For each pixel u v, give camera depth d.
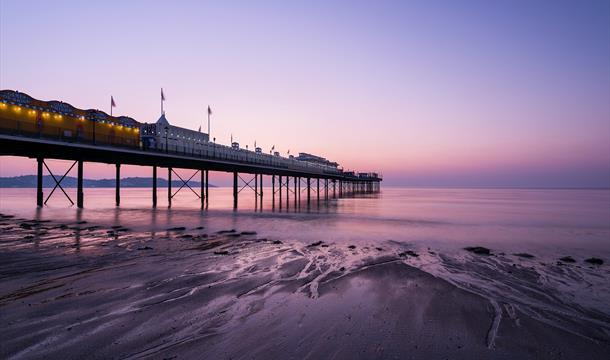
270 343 6.38
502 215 37.78
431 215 36.75
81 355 5.81
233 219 29.19
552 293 9.98
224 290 9.51
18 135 23.67
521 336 6.96
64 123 30.94
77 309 7.92
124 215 31.27
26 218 28.03
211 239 18.59
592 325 7.64
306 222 28.06
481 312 8.23
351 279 10.91
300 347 6.25
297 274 11.43
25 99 27.75
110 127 35.66
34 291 9.23
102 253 14.51
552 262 14.46
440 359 5.94
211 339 6.50
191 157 36.34
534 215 38.09
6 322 7.14
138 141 35.06
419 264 13.37
